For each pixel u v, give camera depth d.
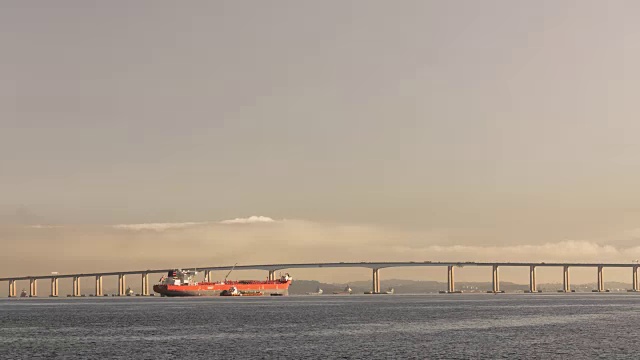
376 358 96.31
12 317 192.38
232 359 96.00
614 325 151.12
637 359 95.25
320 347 108.69
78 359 97.25
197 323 160.88
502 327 146.25
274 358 96.75
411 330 138.88
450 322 162.00
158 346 111.25
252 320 170.75
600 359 95.19
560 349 105.31
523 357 97.00
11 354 103.00
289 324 156.50
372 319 173.62
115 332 137.25
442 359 95.06
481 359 95.06
